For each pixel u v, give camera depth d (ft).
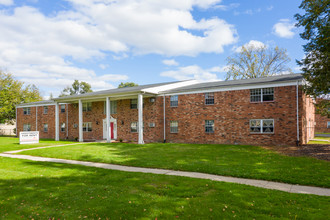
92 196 22.98
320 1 44.55
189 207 19.35
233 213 17.98
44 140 94.68
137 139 84.28
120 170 34.68
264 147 56.44
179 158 42.98
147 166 37.35
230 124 66.49
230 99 66.64
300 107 56.18
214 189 23.93
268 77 70.54
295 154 44.73
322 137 89.20
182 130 75.46
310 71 49.03
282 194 21.97
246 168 33.24
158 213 18.47
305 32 49.62
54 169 36.14
